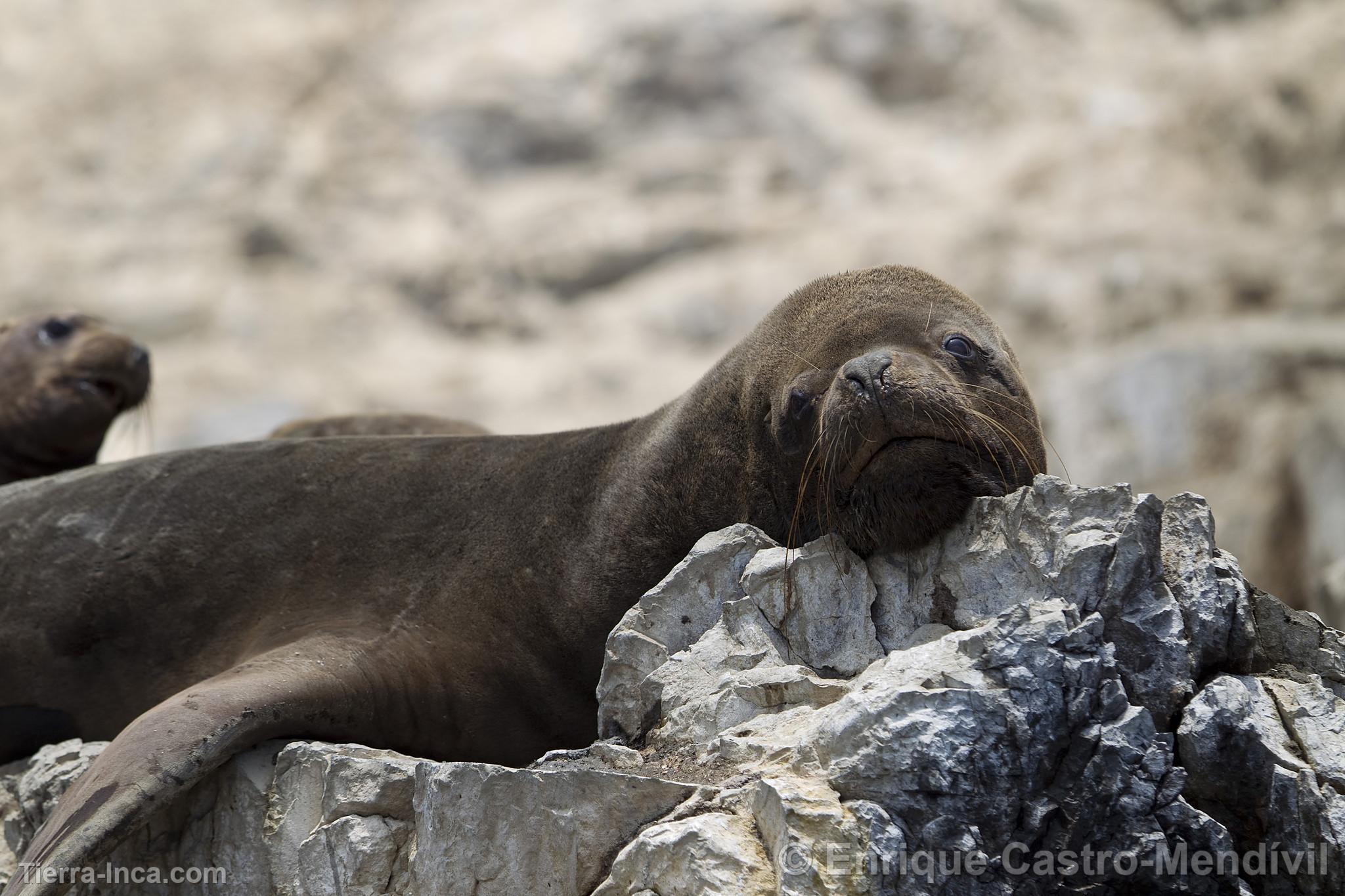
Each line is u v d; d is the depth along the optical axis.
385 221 98.88
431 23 109.75
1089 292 84.12
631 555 22.00
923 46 105.00
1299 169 92.81
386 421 34.25
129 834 18.17
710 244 96.19
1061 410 71.62
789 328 22.25
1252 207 91.62
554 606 22.22
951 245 90.94
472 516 23.55
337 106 104.94
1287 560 59.28
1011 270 87.69
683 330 90.50
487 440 24.78
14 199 98.69
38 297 90.62
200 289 91.81
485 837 17.20
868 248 91.75
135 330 89.38
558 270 95.81
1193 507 18.47
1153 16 108.00
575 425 83.81
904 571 19.42
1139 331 79.94
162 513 24.66
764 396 21.59
